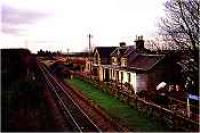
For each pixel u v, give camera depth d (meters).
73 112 30.31
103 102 35.50
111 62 61.84
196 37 33.47
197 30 33.50
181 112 25.88
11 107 20.23
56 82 59.31
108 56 63.53
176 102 31.44
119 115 28.45
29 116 20.33
